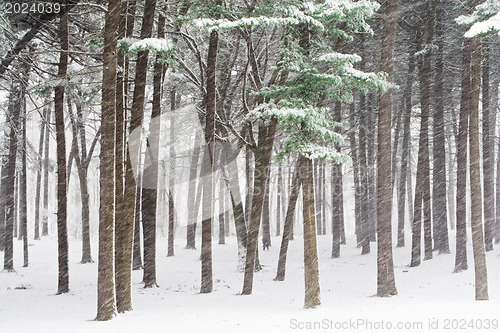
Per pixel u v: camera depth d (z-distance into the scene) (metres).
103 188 12.20
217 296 17.41
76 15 17.50
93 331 10.27
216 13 17.44
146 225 20.61
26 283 21.00
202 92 22.11
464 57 22.44
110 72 12.27
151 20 15.01
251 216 18.62
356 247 34.38
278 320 11.93
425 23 27.06
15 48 15.97
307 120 13.90
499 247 27.39
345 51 27.11
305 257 14.56
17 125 24.81
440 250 27.47
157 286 20.61
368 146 35.34
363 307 14.27
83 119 29.77
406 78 31.11
